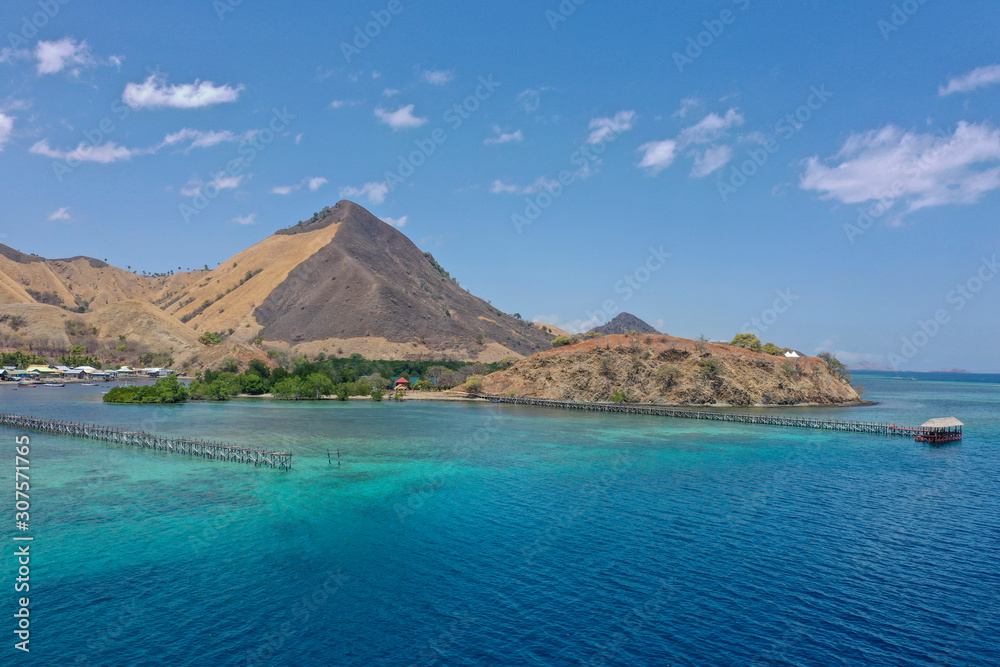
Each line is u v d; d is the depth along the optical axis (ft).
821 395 494.59
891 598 111.96
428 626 100.63
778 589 115.24
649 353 494.59
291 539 138.41
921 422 391.24
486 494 178.40
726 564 126.72
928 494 183.83
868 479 204.03
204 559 126.31
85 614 102.83
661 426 337.11
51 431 277.64
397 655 92.12
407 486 186.50
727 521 154.92
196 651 92.27
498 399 489.67
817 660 91.81
